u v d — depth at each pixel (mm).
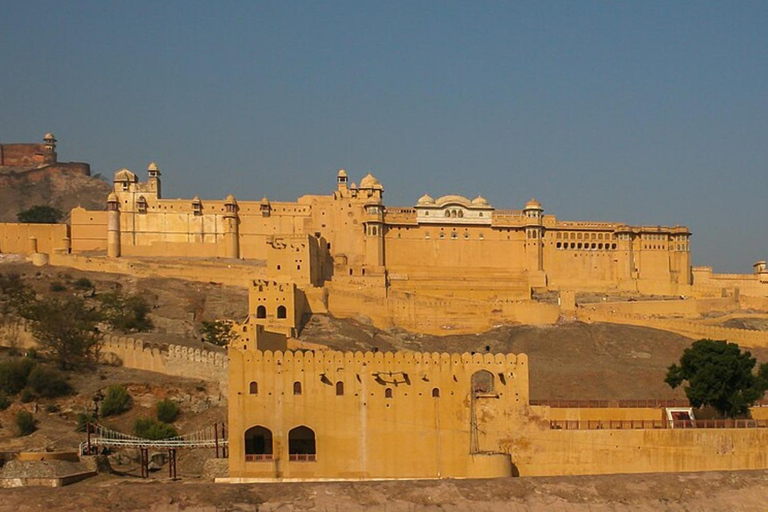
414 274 168250
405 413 66562
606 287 174375
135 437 84938
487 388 71000
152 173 171625
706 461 67562
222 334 122750
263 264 162500
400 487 59344
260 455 65875
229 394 66312
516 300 152375
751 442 68062
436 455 66312
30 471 70250
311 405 66312
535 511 57969
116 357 111062
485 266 172125
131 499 56562
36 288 143625
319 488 58844
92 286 147250
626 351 133000
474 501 58406
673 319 150125
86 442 80188
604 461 67000
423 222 170750
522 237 173750
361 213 169500
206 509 56125
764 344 137625
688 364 80000
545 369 120125
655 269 177625
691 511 59031
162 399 99812
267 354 66625
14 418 93938
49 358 110438
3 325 114812
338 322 137375
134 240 168500
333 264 165625
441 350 131250
